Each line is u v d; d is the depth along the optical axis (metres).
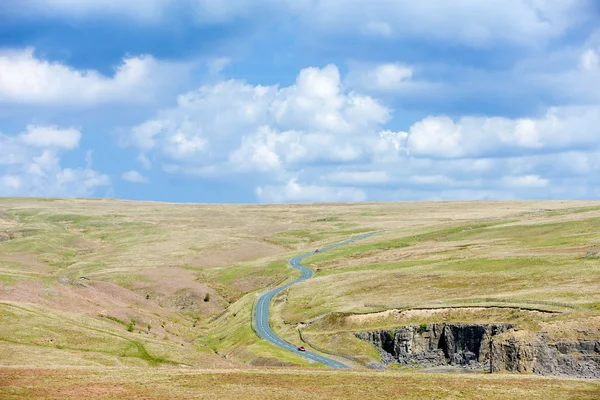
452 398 65.19
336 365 116.25
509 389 69.00
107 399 61.72
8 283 125.00
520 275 149.25
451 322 125.19
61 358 86.44
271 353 125.00
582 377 83.00
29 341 93.44
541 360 93.19
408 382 73.31
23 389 63.56
